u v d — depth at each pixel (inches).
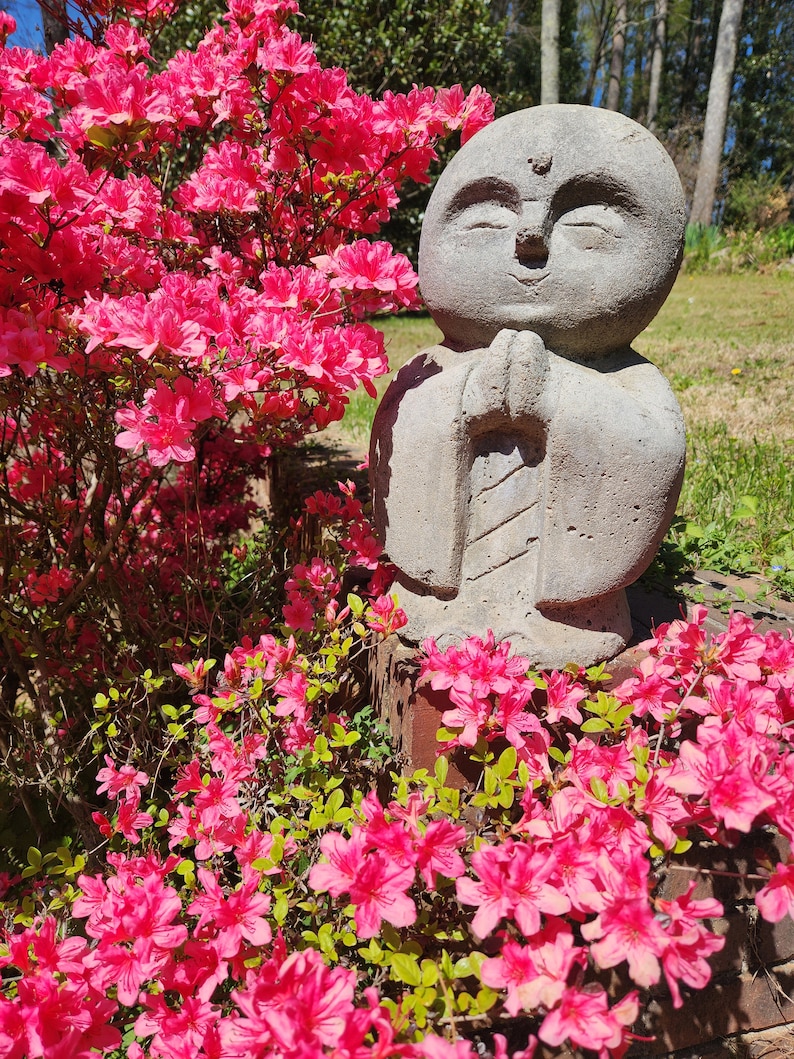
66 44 83.4
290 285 76.8
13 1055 51.3
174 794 85.4
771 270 484.7
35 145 65.5
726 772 52.6
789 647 67.5
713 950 48.4
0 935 68.9
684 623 70.8
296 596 83.9
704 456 166.7
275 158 85.0
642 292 73.6
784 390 217.5
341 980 46.4
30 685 97.3
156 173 108.8
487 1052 60.6
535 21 888.3
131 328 63.9
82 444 110.8
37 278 70.2
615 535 72.7
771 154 976.9
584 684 73.9
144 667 108.3
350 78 281.1
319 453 176.2
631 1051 68.4
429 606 79.0
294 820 67.8
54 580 95.4
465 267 75.9
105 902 59.7
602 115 74.2
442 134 87.6
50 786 89.3
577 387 71.4
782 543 123.6
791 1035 71.9
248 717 80.2
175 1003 62.5
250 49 83.1
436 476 75.8
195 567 109.5
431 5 308.7
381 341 80.1
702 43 1063.6
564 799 56.6
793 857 59.4
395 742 79.4
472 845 61.6
